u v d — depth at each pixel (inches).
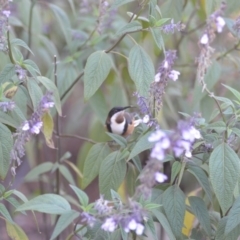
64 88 233.0
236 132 166.2
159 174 131.9
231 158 162.9
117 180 181.0
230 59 254.5
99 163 197.8
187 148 133.9
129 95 276.8
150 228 159.2
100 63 187.9
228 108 177.3
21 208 158.2
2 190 174.4
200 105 235.1
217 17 145.3
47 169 239.8
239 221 158.1
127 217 139.6
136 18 190.1
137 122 196.9
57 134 226.5
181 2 224.4
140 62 184.1
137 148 161.8
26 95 188.4
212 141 175.6
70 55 249.4
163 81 161.0
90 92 187.3
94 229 167.8
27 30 268.8
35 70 180.4
